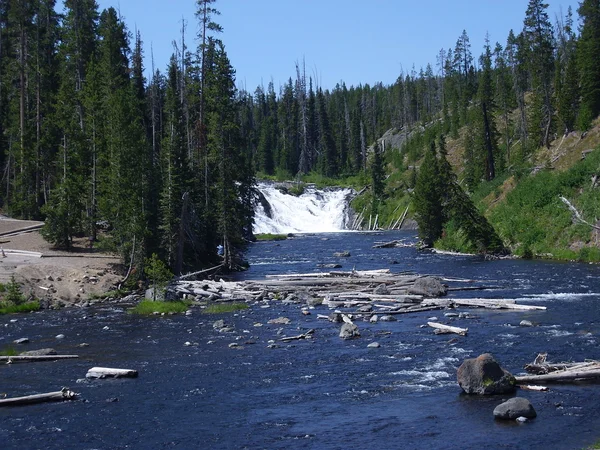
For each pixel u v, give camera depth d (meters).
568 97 76.00
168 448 14.59
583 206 53.84
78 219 48.84
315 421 16.17
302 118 164.62
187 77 64.44
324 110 154.38
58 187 49.53
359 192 126.44
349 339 25.62
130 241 42.03
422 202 68.75
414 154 135.38
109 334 27.78
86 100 52.94
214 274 45.56
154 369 21.64
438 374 20.05
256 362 22.28
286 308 33.84
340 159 159.88
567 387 18.19
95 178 50.62
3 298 35.28
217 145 51.97
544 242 54.66
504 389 17.89
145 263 41.78
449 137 133.88
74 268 40.59
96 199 50.25
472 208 59.66
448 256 59.12
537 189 60.00
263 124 160.00
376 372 20.52
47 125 60.88
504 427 15.23
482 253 57.84
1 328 29.48
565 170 61.88
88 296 37.59
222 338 26.47
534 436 14.57
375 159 120.25
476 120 98.19
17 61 66.81
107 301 37.44
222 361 22.55
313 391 18.72
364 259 58.88
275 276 44.41
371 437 14.90
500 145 110.38
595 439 14.27
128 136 44.97
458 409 16.67
